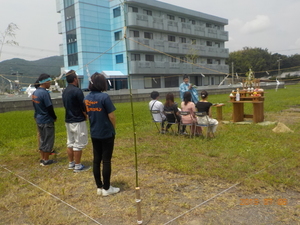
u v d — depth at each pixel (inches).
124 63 1158.3
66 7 1155.9
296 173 162.2
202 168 175.2
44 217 123.5
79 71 1129.4
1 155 229.3
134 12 1145.4
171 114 277.3
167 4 1266.0
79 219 120.5
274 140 242.5
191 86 338.0
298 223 109.7
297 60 2345.0
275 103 584.4
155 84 1279.5
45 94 192.9
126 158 206.7
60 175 178.2
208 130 263.4
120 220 118.2
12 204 139.3
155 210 124.8
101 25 1161.4
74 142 183.0
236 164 179.5
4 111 617.3
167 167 179.9
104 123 136.2
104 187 141.8
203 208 123.6
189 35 1397.6
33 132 326.3
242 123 338.0
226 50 1599.4
